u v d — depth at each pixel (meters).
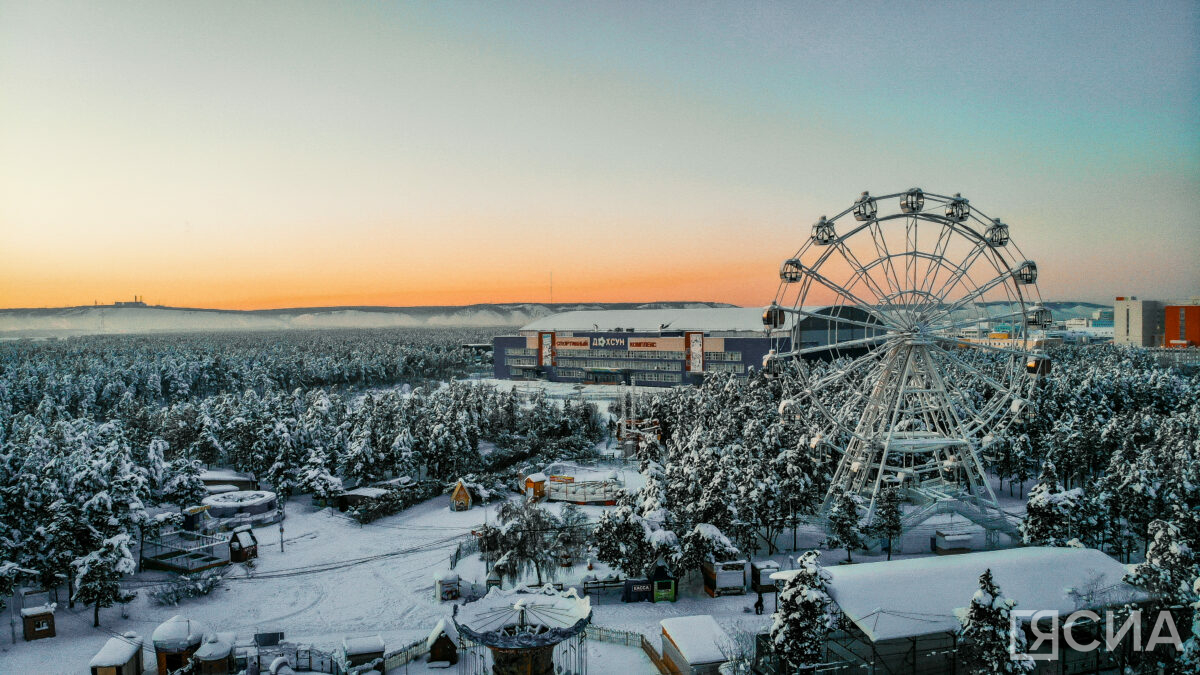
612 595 68.06
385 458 116.62
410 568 78.31
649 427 138.50
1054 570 53.38
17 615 64.81
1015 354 85.44
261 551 85.25
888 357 86.19
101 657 51.84
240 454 125.44
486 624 49.69
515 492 111.56
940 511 80.38
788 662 47.00
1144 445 96.44
